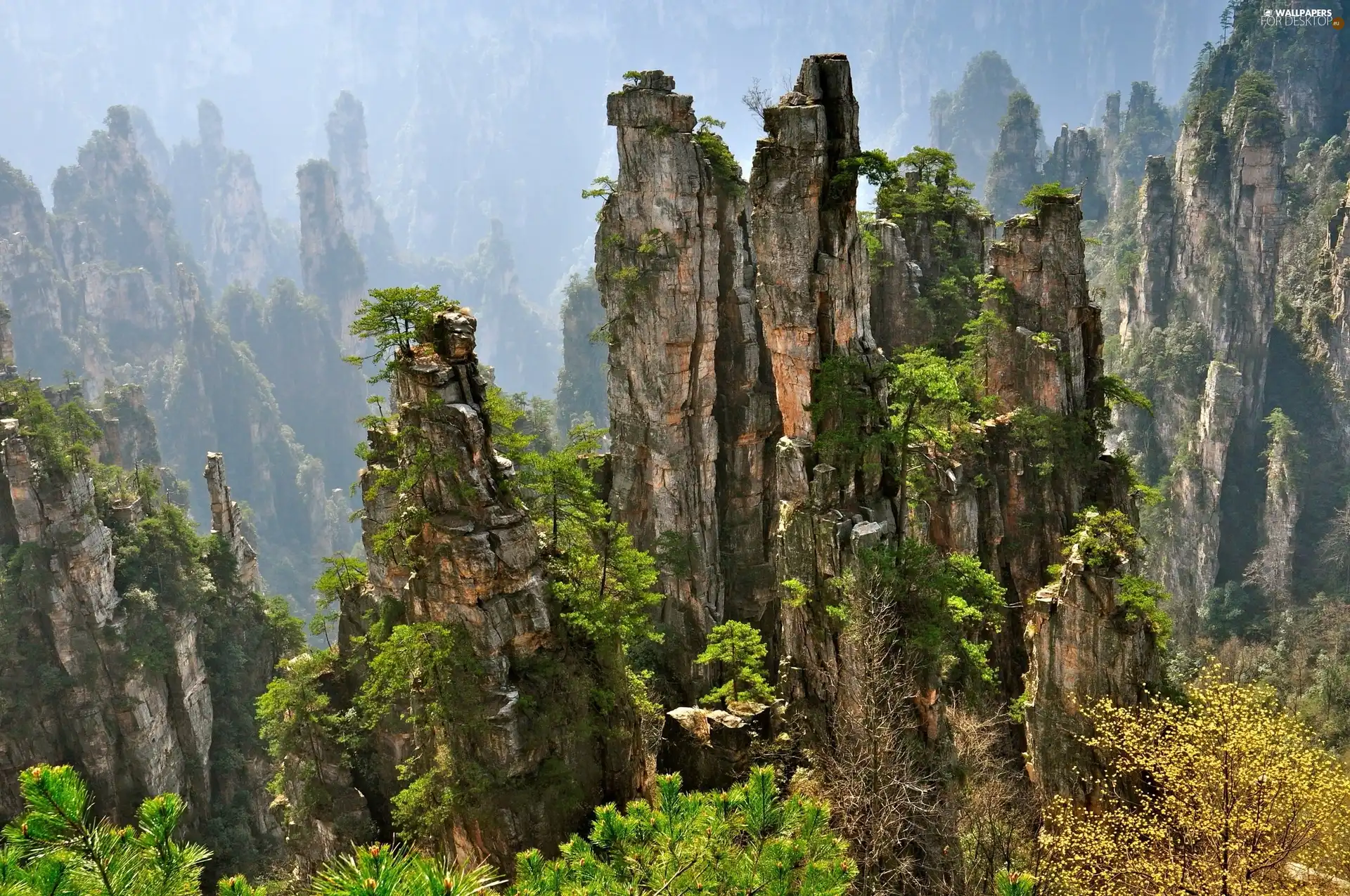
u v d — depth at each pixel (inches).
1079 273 2874.0
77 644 3533.5
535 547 1865.2
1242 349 5831.7
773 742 1883.6
